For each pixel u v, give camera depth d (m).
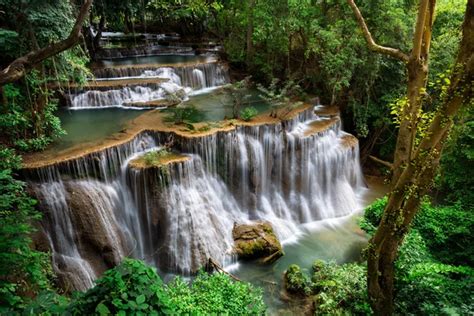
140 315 4.38
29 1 9.13
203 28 24.31
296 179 13.07
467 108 6.18
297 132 13.09
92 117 13.06
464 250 9.34
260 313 7.51
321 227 12.55
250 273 10.09
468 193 11.21
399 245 7.43
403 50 14.62
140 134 11.29
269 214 12.45
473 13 5.39
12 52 9.52
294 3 15.76
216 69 17.77
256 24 17.39
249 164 12.08
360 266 9.60
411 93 6.73
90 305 4.42
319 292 9.10
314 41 15.86
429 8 6.21
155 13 22.52
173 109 13.83
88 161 9.61
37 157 9.44
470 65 5.41
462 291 7.44
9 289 4.91
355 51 14.60
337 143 14.14
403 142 7.00
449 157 11.13
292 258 10.80
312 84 16.86
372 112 15.61
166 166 10.14
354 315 8.05
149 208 10.26
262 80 17.97
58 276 8.57
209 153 11.27
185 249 10.26
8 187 7.05
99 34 19.27
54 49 5.82
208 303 7.11
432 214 9.99
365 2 14.03
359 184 15.18
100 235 9.38
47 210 8.82
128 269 4.82
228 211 11.80
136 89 14.73
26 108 10.32
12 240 5.39
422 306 7.42
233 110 13.00
